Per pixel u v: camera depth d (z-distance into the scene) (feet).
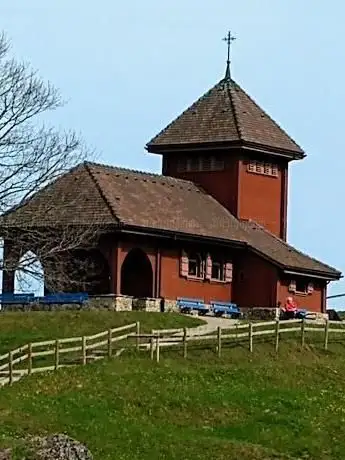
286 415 182.80
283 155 292.20
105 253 251.39
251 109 296.51
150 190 271.28
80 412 172.14
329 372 210.79
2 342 213.66
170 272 260.62
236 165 285.43
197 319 238.68
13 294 248.73
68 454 140.36
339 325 239.71
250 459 162.81
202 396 185.88
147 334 210.59
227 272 271.90
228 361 206.90
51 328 220.43
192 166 290.15
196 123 291.17
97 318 226.99
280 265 268.00
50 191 256.52
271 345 218.79
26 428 163.12
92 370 191.93
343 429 180.34
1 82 206.90
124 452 159.63
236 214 284.00
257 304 270.46
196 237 262.06
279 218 293.02
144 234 252.83
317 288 279.90
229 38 306.55
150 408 178.70
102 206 252.42
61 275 220.84
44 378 186.60
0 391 178.50
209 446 165.17
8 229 212.64
